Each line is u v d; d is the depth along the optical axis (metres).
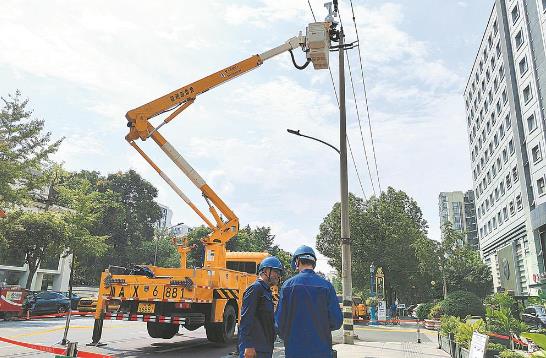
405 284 43.41
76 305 26.08
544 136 34.66
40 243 28.59
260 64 13.63
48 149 27.42
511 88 41.59
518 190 41.69
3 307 19.19
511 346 9.38
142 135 12.30
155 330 12.35
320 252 46.09
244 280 12.79
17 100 27.02
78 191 34.56
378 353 11.34
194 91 12.98
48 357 8.56
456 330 10.16
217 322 10.87
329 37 13.19
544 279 32.38
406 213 48.94
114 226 55.78
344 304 13.93
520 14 38.97
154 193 65.06
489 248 57.03
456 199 167.25
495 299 19.70
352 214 44.34
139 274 11.17
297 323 3.58
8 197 25.55
